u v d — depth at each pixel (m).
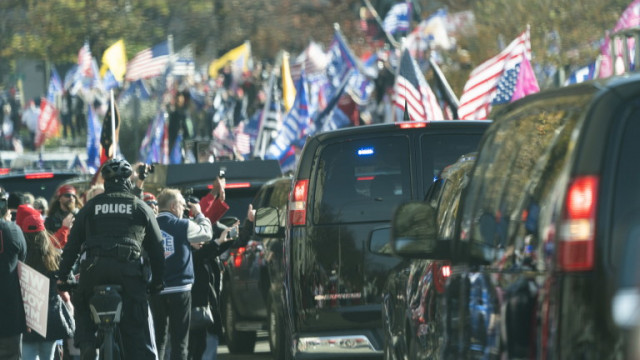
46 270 35.78
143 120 135.50
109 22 198.50
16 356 33.91
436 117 73.56
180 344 37.34
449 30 144.00
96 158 91.56
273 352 44.44
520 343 14.45
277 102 95.94
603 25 134.25
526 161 15.40
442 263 19.67
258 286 46.41
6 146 163.88
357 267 32.75
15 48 196.25
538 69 130.00
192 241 37.69
